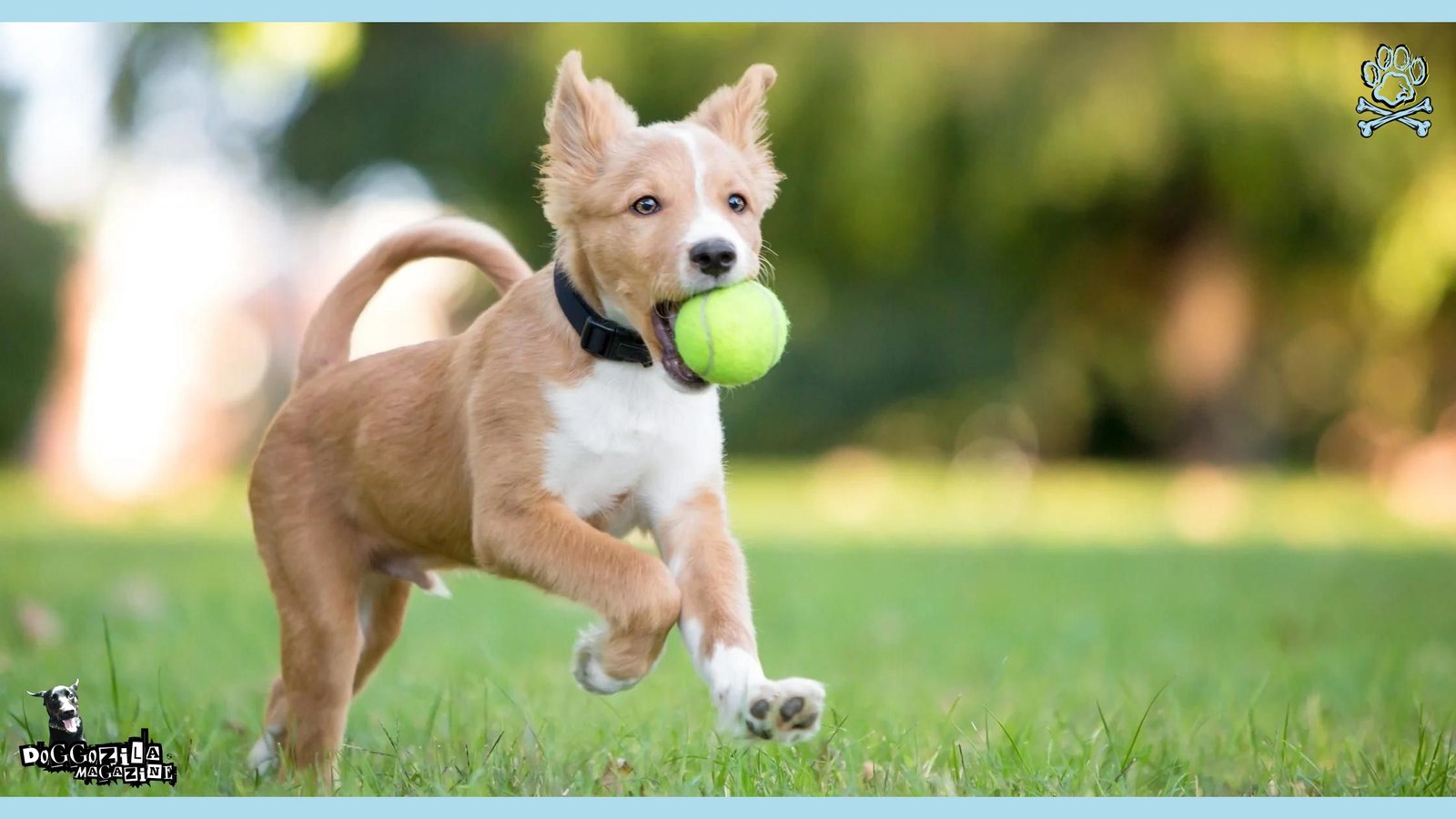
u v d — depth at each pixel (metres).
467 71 22.28
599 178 4.58
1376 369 22.86
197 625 7.97
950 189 20.22
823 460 24.83
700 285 4.26
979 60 19.28
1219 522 15.78
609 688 4.29
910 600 9.56
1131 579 10.83
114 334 22.73
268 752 4.96
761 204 4.78
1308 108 18.75
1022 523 15.56
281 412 5.07
